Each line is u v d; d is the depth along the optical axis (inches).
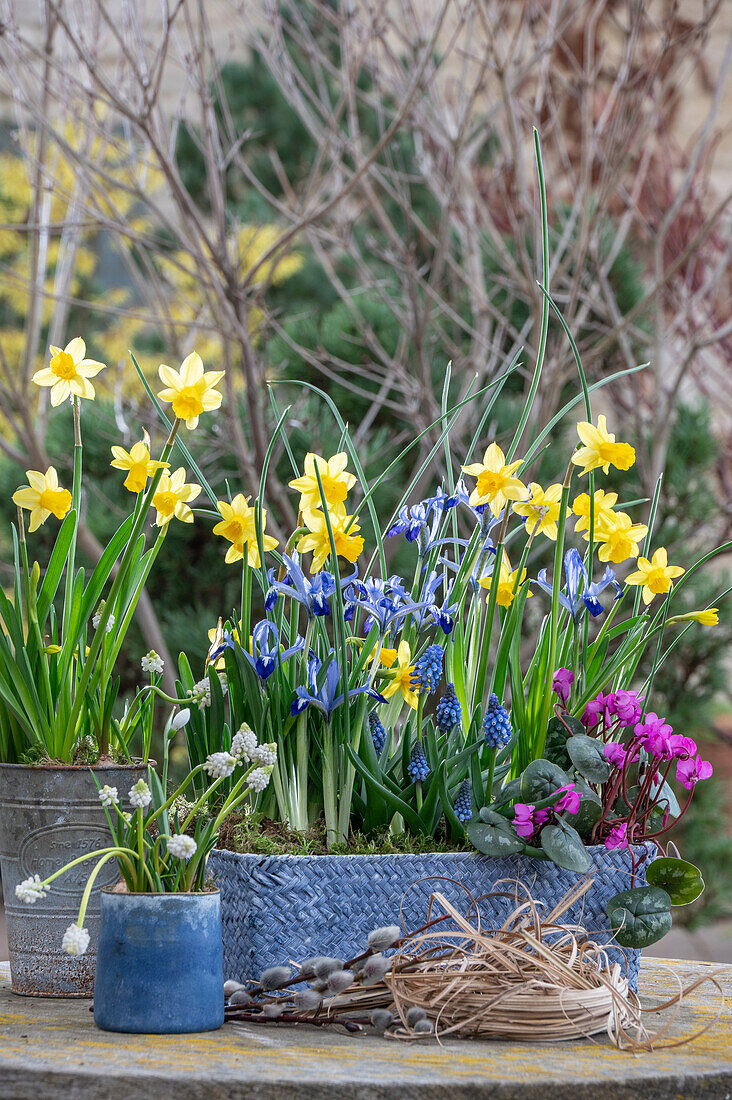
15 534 114.0
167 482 114.0
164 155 198.4
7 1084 101.2
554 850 110.7
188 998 106.1
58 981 112.3
